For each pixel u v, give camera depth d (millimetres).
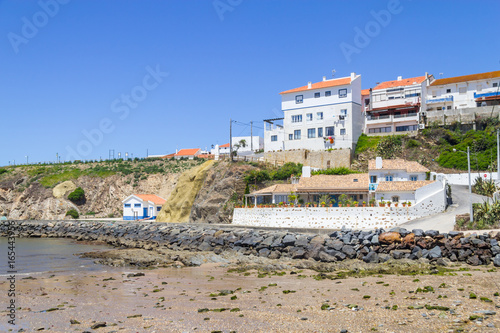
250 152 118750
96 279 33312
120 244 60219
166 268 38406
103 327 20094
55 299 26422
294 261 39531
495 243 33625
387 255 36594
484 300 21672
